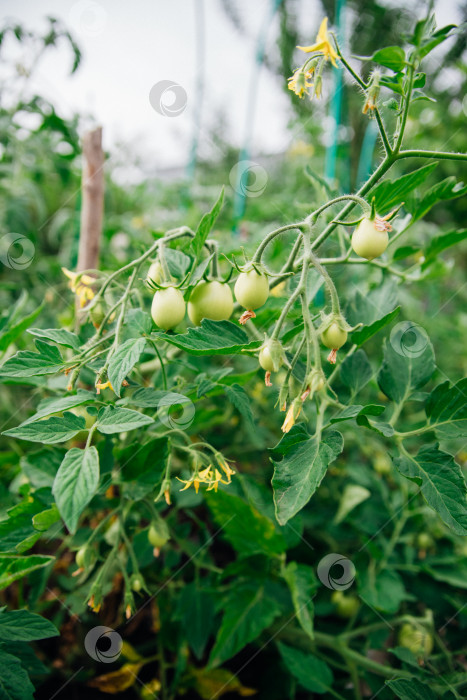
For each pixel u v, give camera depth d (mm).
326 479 677
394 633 563
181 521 637
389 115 781
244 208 997
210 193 1177
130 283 409
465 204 1290
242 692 506
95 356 391
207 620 497
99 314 429
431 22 352
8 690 365
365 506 624
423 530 632
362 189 399
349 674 542
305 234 374
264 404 706
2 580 375
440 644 513
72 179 1073
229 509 450
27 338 646
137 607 537
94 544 465
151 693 490
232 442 663
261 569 484
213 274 402
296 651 485
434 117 1123
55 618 525
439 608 570
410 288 1137
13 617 377
